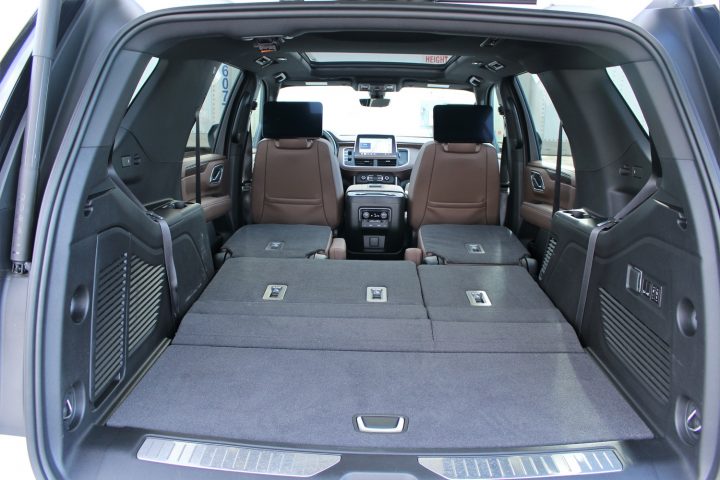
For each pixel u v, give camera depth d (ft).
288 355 6.49
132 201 5.97
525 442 4.90
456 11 4.95
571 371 6.23
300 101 11.68
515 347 6.75
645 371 5.32
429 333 6.98
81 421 4.74
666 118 4.75
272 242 10.87
